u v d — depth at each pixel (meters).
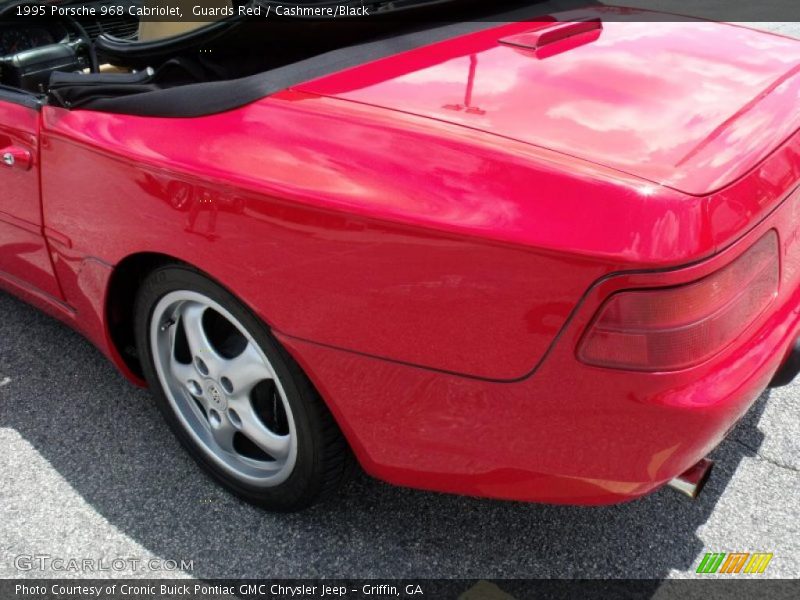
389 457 1.75
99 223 1.99
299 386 1.77
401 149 1.56
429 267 1.49
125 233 1.92
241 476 2.09
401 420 1.67
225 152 1.70
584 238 1.37
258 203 1.63
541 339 1.44
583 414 1.48
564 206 1.40
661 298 1.37
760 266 1.55
